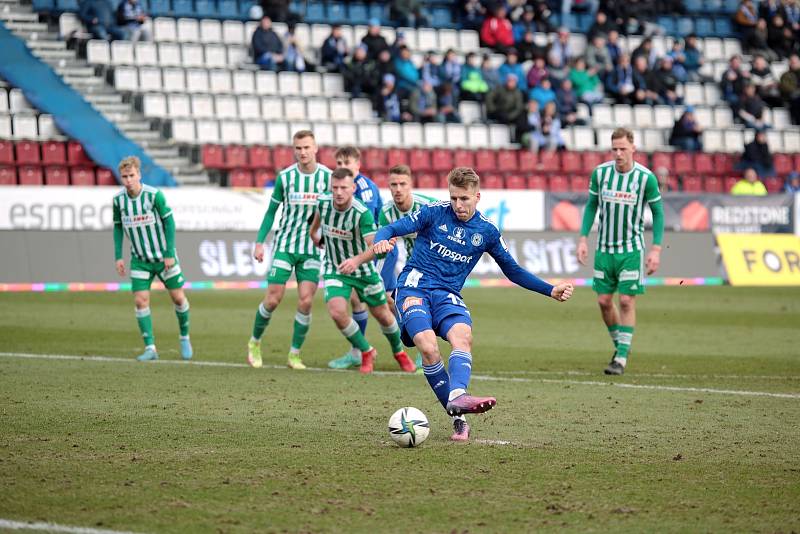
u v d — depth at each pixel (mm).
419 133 98500
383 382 37875
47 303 64625
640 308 68062
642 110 108625
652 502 21297
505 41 108688
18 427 28172
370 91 99812
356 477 23078
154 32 100375
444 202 28062
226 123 92938
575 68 106688
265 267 77438
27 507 20484
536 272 82438
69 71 93688
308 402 32906
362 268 40062
